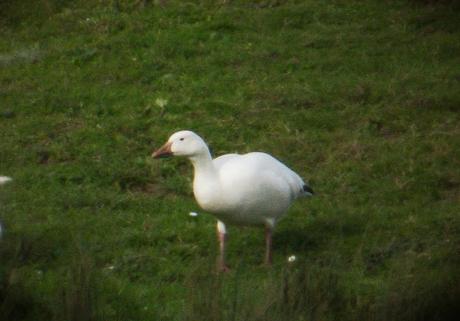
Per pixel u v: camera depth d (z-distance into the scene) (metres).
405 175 14.33
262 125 15.82
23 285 10.84
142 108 16.48
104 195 14.10
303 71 17.31
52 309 10.48
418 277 10.50
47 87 17.38
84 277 10.27
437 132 15.36
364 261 12.12
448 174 14.23
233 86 16.94
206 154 11.95
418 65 17.33
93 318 10.10
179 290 11.42
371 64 17.39
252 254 12.55
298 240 12.77
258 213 12.08
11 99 17.09
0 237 12.08
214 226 13.20
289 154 15.01
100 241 12.79
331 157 14.83
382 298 10.16
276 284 10.21
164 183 14.45
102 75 17.66
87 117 16.39
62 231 13.00
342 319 9.96
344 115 15.93
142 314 10.77
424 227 12.91
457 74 16.89
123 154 15.23
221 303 9.95
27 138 15.84
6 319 10.33
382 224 13.04
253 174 11.88
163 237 12.91
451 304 9.84
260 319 9.55
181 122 16.00
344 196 13.94
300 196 12.80
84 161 15.09
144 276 11.99
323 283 10.22
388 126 15.64
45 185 14.48
